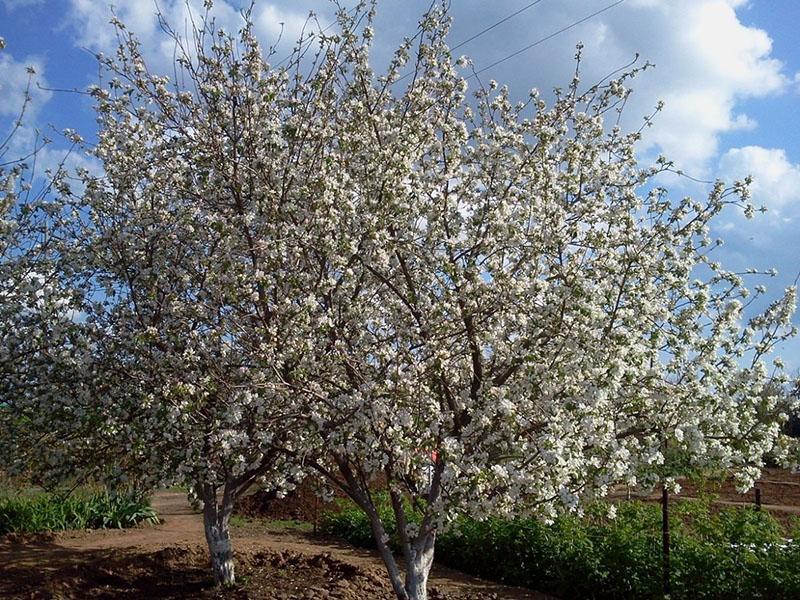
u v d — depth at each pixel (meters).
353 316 7.35
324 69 8.33
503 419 6.42
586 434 6.35
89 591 9.67
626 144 8.52
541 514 6.41
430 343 6.80
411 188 7.34
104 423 7.91
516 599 9.90
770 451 7.31
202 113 8.88
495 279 7.11
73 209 9.44
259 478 9.34
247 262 7.71
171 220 8.73
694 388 6.88
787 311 7.30
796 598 8.42
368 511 7.42
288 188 7.71
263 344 6.82
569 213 7.78
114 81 9.02
